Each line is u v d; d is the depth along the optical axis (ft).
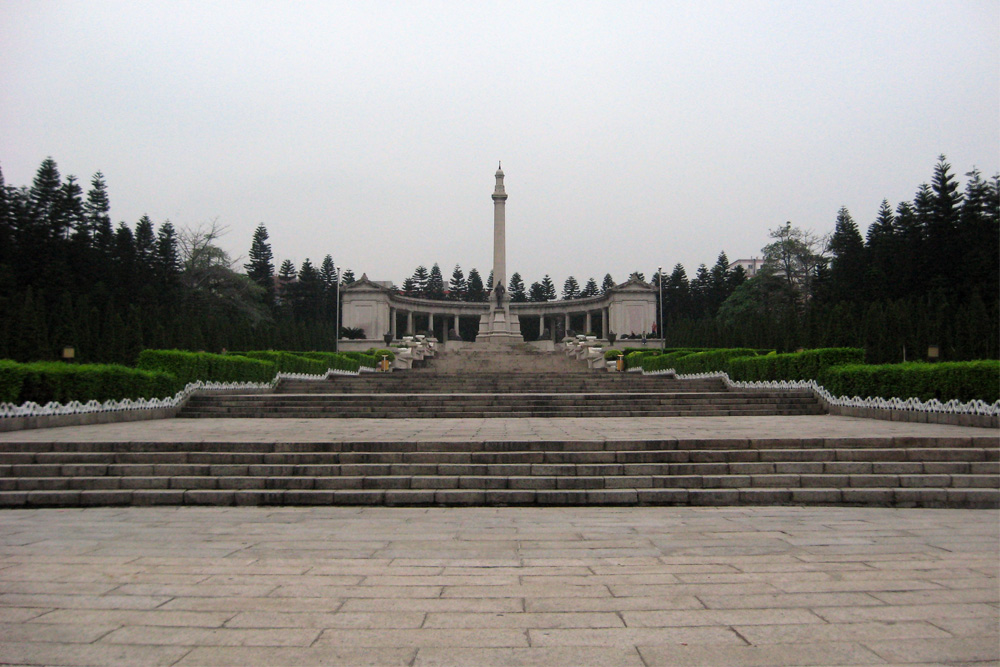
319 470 35.22
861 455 36.27
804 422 54.90
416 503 32.01
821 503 31.94
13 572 20.11
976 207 159.02
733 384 85.71
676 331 191.01
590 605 16.90
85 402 55.77
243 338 149.69
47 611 16.57
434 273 370.32
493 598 17.48
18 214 161.38
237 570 20.27
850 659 13.60
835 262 193.47
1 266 139.74
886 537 24.66
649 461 36.04
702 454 36.24
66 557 21.98
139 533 25.86
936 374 52.47
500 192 183.83
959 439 37.65
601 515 29.55
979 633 14.89
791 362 74.18
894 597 17.38
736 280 268.41
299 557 21.91
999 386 47.47
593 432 45.78
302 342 173.27
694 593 17.81
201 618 16.07
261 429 50.24
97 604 17.11
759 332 156.87
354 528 26.73
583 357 146.00
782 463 35.27
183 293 187.42
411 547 23.30
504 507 31.63
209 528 26.84
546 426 51.93
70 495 32.32
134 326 126.62
